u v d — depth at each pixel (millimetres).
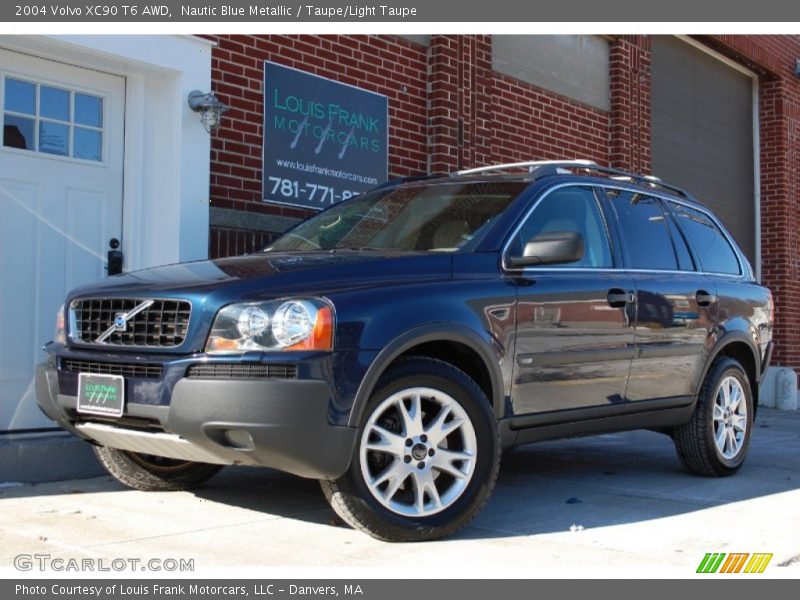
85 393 4238
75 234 6430
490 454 4270
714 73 13344
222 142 7000
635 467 6531
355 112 8078
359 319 3924
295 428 3709
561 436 4984
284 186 7426
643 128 11461
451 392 4172
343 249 4844
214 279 4137
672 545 4152
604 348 5090
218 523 4422
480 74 9234
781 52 14156
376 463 4141
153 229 6750
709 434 5945
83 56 6246
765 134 14266
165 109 6711
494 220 4844
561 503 5125
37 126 6246
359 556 3842
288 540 4094
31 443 5488
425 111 8836
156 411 3908
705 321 5891
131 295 4215
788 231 14062
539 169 5402
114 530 4250
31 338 6164
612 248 5402
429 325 4125
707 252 6293
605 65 11141
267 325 3826
